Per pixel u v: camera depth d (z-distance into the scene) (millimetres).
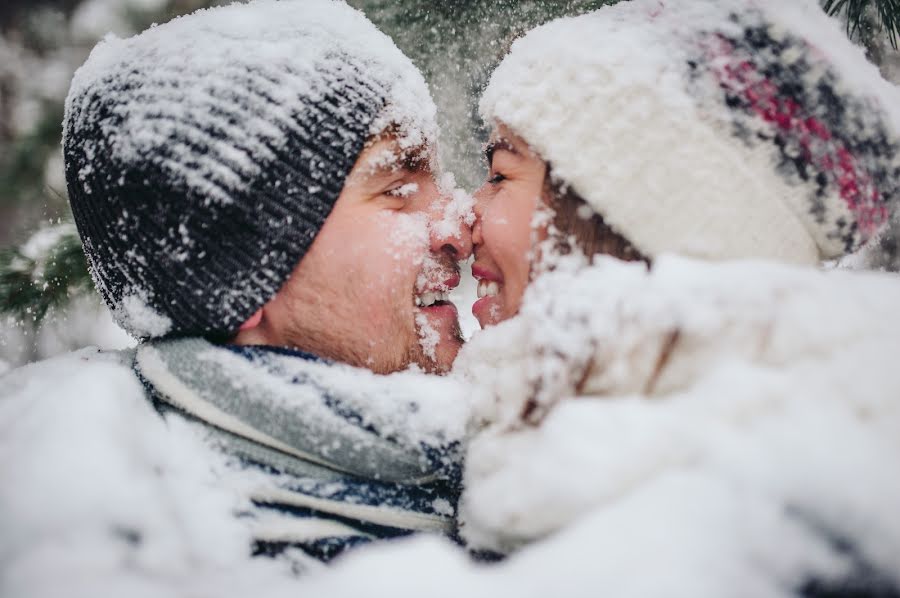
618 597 445
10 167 2193
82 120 826
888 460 479
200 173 776
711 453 507
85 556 546
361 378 777
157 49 818
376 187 873
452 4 1418
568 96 718
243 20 832
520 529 553
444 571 520
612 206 711
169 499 671
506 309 830
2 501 576
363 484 747
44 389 745
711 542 466
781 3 730
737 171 677
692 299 583
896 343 544
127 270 821
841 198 687
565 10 1363
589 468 522
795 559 460
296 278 844
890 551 455
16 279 1601
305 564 697
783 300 580
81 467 606
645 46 694
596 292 636
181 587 564
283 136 792
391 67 885
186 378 762
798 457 485
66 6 2953
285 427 734
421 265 906
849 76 690
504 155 805
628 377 594
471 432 743
